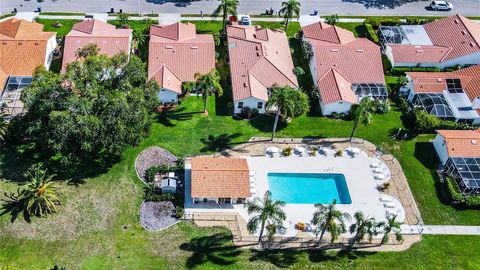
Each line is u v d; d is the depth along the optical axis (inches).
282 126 3479.3
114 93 2883.9
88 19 4153.5
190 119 3457.2
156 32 3934.5
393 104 3730.3
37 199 2775.6
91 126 2797.7
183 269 2655.0
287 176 3181.6
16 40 3639.3
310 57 3937.0
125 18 4126.5
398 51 3971.5
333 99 3521.2
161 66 3627.0
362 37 4293.8
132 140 2952.8
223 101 3622.0
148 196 2952.8
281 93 3107.8
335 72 3703.3
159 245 2748.5
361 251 2817.4
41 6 4293.8
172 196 2965.1
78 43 3683.6
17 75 3501.5
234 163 3061.0
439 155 3378.4
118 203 2925.7
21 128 3107.8
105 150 3157.0
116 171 3090.6
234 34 3964.1
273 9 4537.4
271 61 3700.8
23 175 3011.8
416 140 3481.8
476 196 3105.3
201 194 2886.3
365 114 3186.5
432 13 4680.1
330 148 3363.7
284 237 2839.6
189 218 2886.3
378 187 3159.5
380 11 4638.3
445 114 3555.6
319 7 4608.8
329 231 2630.4
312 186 3142.2
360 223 2689.5
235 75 3634.4
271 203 2613.2
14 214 2810.0
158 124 3398.1
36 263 2620.6
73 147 2901.1
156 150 3228.3
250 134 3400.6
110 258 2672.2
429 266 2790.4
